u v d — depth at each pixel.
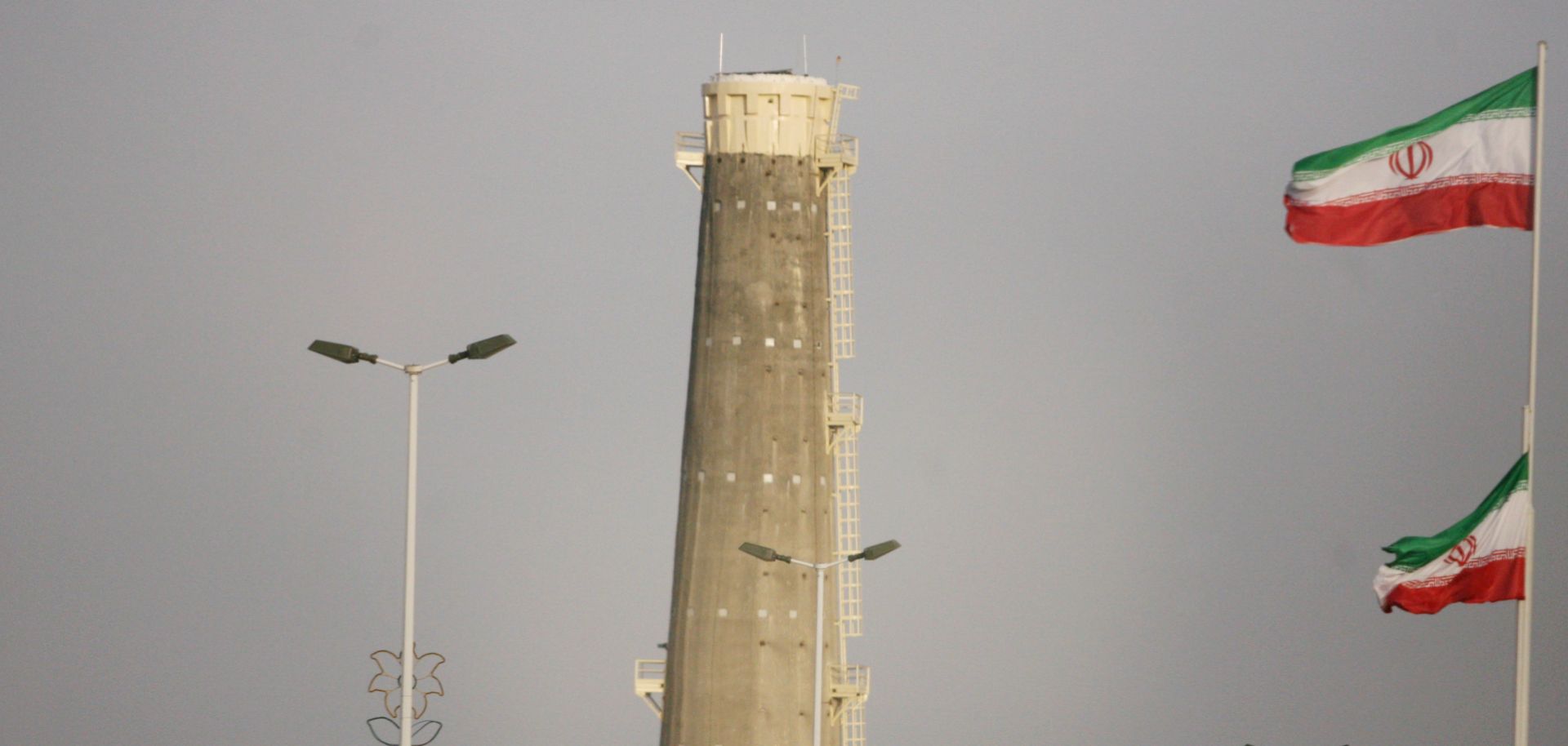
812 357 151.75
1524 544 87.62
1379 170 89.50
